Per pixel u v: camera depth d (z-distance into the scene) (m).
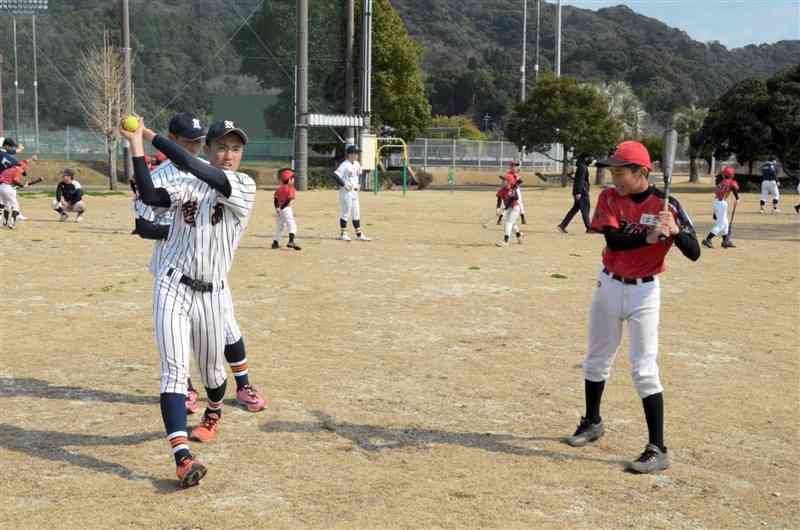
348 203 17.72
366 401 6.45
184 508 4.43
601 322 5.43
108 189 37.66
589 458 5.33
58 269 13.07
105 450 5.31
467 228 21.41
